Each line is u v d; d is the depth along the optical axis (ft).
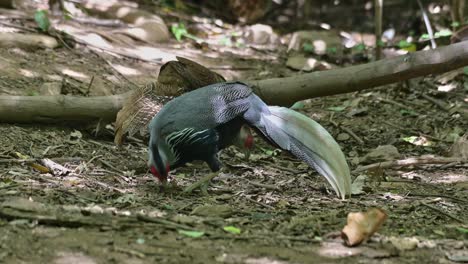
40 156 35.42
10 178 31.07
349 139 44.27
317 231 26.50
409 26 69.72
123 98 39.99
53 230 24.88
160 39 58.29
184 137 29.63
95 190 30.89
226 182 34.45
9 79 44.68
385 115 48.80
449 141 44.06
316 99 51.42
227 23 69.51
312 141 30.04
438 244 26.07
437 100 51.19
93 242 23.98
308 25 70.38
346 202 31.60
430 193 34.22
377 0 51.78
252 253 23.98
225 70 54.80
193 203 29.84
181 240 24.79
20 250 22.97
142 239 24.54
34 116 38.83
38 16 51.83
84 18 58.23
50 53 50.06
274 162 39.24
